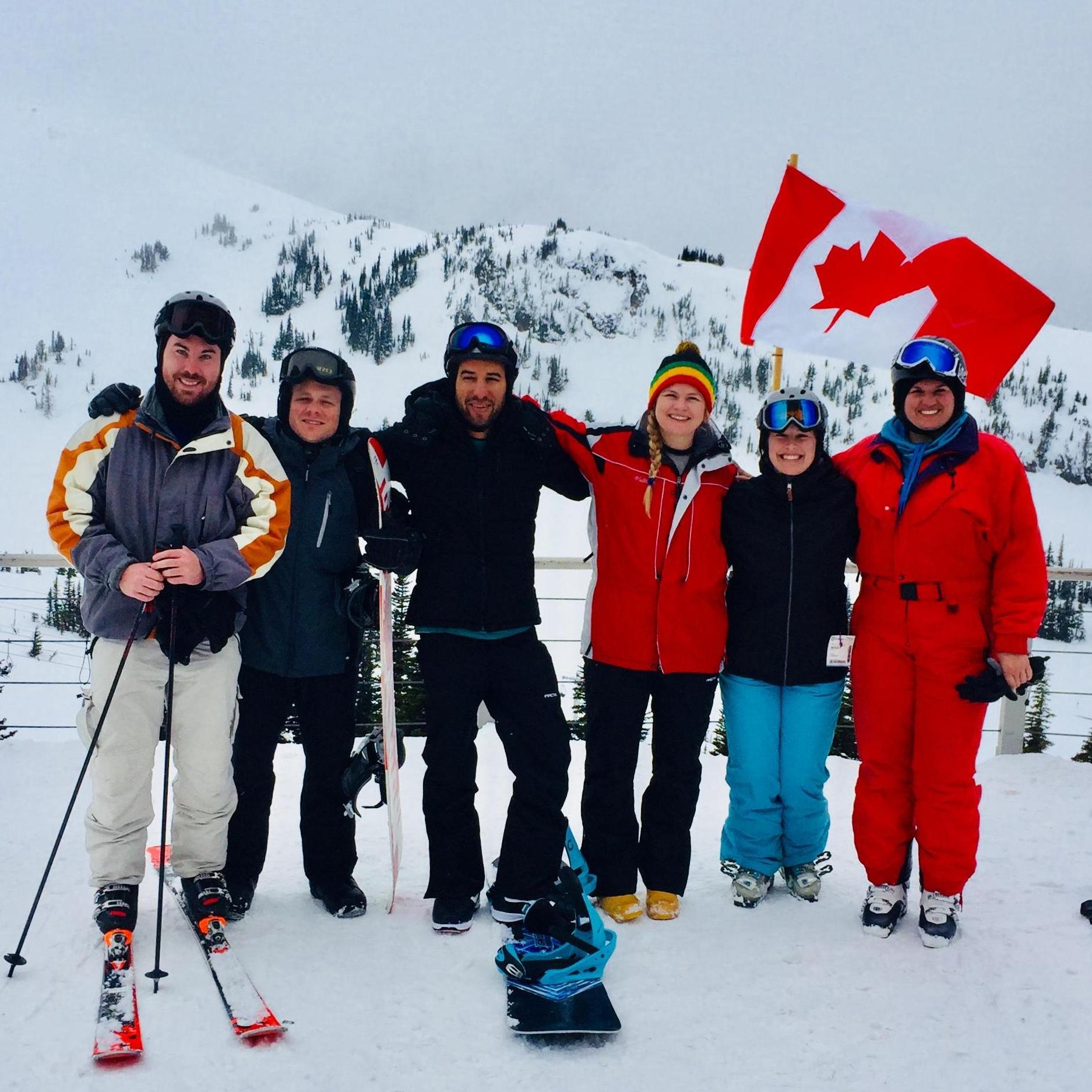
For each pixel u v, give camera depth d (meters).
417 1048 2.03
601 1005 2.14
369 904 2.76
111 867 2.37
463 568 2.60
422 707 5.97
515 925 2.55
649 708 2.95
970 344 3.65
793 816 2.87
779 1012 2.21
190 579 2.27
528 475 2.67
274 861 3.11
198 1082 1.87
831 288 3.83
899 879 2.71
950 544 2.57
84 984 2.19
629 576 2.75
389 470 2.63
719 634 2.79
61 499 2.37
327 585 2.61
